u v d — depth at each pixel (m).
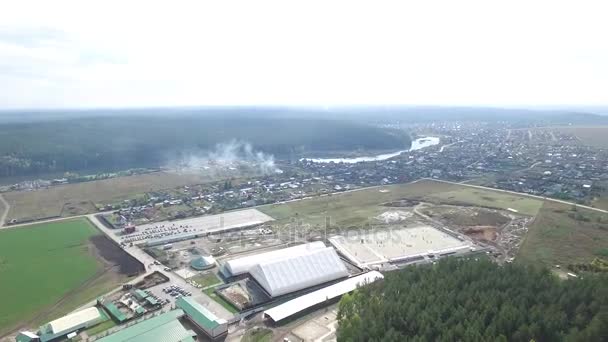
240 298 115.88
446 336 76.81
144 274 131.12
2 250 152.00
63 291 120.31
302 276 123.75
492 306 86.19
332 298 113.50
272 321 103.94
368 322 85.75
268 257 137.00
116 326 100.69
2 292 119.88
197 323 99.75
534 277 99.06
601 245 151.75
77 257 145.25
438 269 108.44
